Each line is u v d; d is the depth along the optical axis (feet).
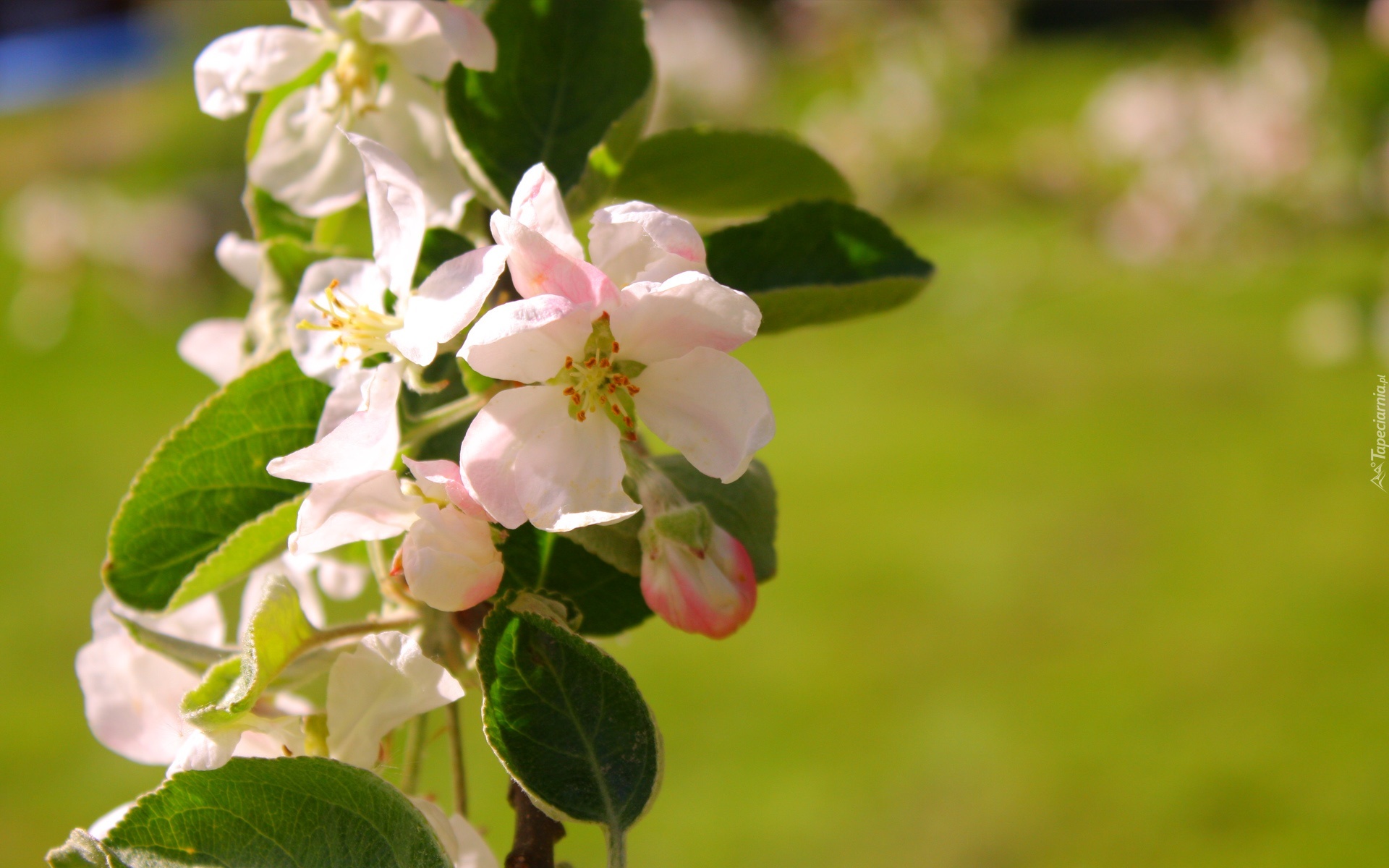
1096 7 47.55
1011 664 15.61
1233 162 24.57
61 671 17.51
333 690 2.90
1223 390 21.53
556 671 2.90
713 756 14.52
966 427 21.85
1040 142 27.84
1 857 13.43
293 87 3.84
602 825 2.79
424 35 3.68
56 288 34.30
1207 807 12.84
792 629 16.83
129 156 46.83
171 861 2.72
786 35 36.63
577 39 3.80
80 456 24.99
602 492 2.89
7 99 74.43
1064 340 24.26
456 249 3.57
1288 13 26.05
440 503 2.90
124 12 85.20
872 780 13.83
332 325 3.29
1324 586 16.17
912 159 26.78
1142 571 17.06
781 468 21.22
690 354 2.93
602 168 3.70
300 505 3.13
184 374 29.53
